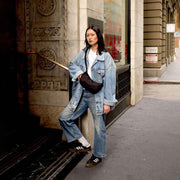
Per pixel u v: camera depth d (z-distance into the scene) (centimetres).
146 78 1331
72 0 369
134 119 588
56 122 405
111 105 316
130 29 716
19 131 371
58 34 382
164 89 1041
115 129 514
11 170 287
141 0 796
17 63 407
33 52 384
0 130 367
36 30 391
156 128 519
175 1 2475
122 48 663
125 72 678
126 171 333
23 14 394
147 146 421
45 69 397
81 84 315
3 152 326
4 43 386
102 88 317
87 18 373
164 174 324
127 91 712
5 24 385
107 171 333
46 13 383
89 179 313
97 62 312
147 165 350
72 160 340
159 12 1366
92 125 405
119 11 626
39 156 345
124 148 413
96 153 340
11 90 408
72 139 348
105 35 522
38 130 401
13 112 415
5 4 383
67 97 391
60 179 306
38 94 407
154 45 1395
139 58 789
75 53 377
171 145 425
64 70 387
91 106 325
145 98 848
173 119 586
